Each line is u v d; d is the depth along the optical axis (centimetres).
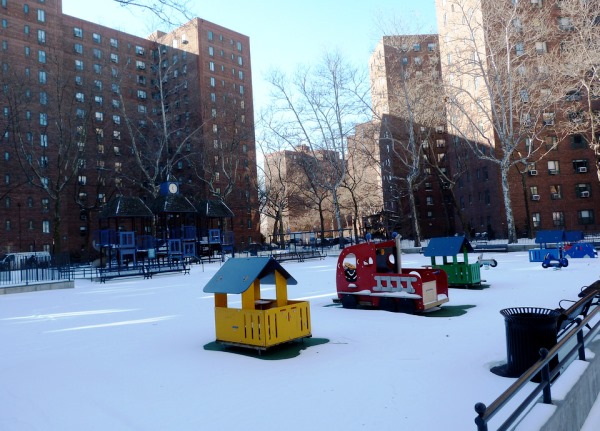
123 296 1883
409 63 5981
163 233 3947
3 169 5388
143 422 532
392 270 1352
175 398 612
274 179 6831
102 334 1084
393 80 4647
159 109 6606
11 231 5438
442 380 632
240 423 516
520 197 4872
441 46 5475
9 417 570
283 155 6894
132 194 6091
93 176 6391
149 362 806
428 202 7050
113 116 6612
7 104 5003
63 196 5944
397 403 555
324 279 2150
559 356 695
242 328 860
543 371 483
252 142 7000
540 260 2398
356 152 5756
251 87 8150
